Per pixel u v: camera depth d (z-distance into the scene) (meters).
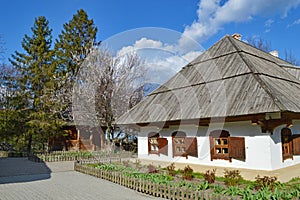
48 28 24.05
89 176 10.90
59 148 23.45
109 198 7.25
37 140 23.11
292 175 9.04
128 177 8.68
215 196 5.92
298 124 11.90
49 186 8.94
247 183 7.95
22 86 21.17
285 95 10.27
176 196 6.82
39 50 22.34
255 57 13.79
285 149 10.91
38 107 21.12
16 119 20.02
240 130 10.62
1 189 8.58
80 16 25.98
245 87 10.73
